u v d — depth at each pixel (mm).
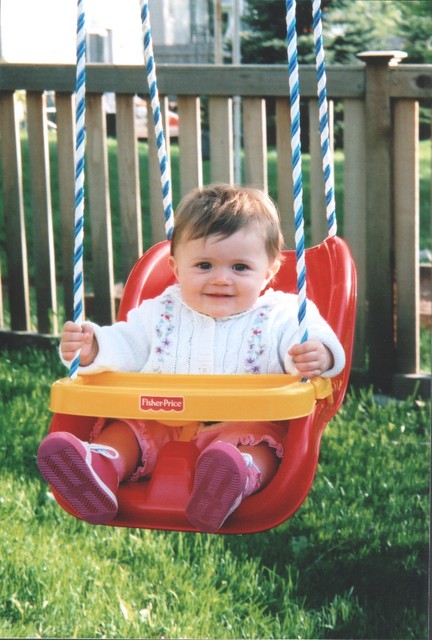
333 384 2691
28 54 6848
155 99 2857
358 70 4637
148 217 8430
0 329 5672
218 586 3252
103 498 2334
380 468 4051
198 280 2672
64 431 2564
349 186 4785
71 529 3574
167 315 2855
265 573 3352
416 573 3303
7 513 3654
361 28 10156
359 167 4746
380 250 4750
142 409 2254
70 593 3148
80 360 2605
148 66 2844
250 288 2680
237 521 2428
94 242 5297
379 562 3375
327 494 3838
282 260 3146
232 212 2654
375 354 4859
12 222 5508
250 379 2412
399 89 4582
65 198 5332
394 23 10414
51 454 2287
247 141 4887
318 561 3379
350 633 3012
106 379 2500
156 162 5082
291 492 2389
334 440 4348
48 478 2320
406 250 4738
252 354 2742
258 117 4855
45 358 5445
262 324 2764
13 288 5605
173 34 10250
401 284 4773
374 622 3061
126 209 5168
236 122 6988
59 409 2307
